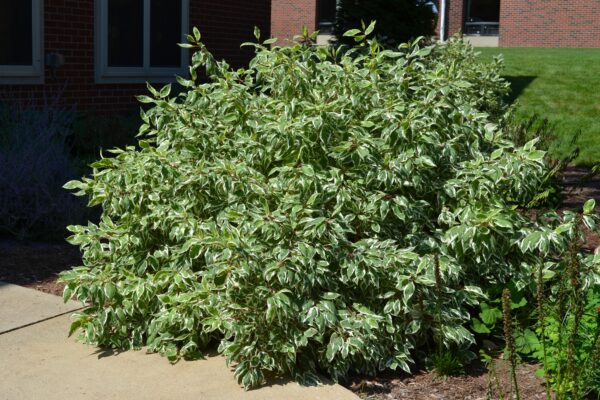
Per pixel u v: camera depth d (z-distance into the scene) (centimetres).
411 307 455
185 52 1330
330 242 455
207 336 465
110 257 506
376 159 488
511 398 394
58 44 1098
